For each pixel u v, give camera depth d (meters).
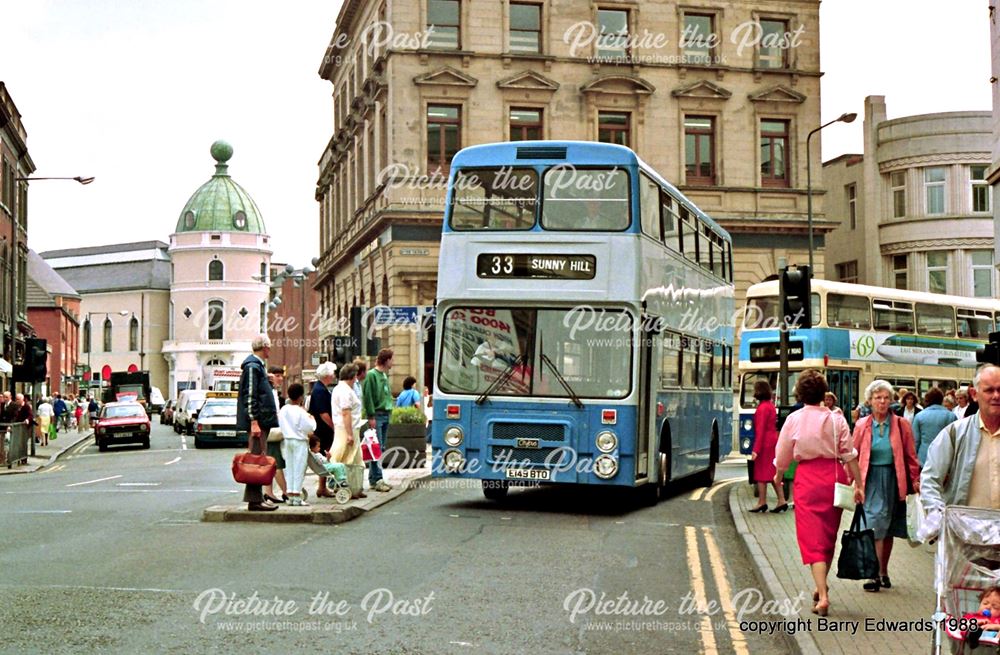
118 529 14.12
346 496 16.22
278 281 76.75
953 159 53.75
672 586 10.72
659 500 19.17
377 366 19.52
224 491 20.11
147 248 137.38
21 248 56.62
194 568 11.06
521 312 16.44
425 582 10.56
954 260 53.66
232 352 123.81
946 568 6.17
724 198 44.78
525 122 42.97
